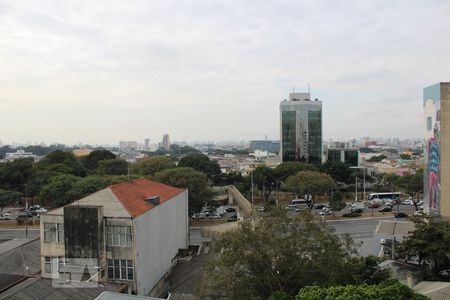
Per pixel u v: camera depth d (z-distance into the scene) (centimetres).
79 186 8819
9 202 10106
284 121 17812
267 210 3834
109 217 4450
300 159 17725
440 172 6025
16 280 4028
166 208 5516
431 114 6462
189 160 14025
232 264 3253
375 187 13262
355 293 2402
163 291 5181
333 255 3269
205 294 3344
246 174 14725
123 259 4462
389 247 5931
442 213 5975
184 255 6059
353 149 17650
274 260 3316
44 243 4644
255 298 3189
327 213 9706
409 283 3688
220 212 10088
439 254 4153
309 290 2623
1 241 6731
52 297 3544
